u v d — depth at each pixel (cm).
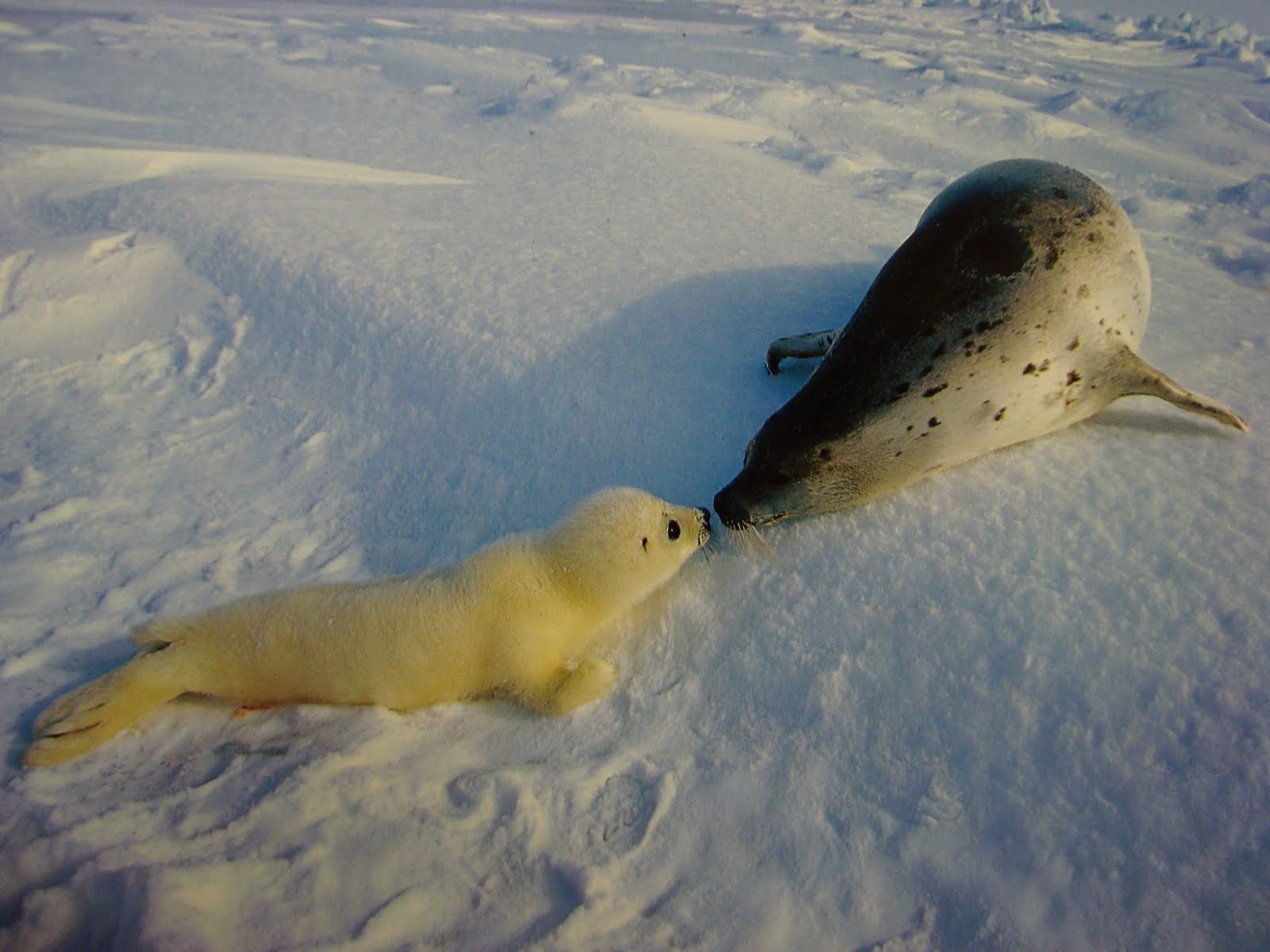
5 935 162
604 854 184
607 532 233
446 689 223
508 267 401
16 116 755
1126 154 718
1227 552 210
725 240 430
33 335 401
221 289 421
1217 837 163
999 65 1221
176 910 160
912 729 198
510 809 191
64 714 203
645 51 1327
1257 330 324
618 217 474
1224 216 542
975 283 242
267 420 350
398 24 1623
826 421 243
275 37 1381
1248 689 181
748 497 249
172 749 208
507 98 858
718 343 332
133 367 385
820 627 224
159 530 287
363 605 220
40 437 340
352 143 710
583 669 222
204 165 588
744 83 996
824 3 2397
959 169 690
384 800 192
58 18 1555
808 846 183
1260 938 150
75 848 175
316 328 381
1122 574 209
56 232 487
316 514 298
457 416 322
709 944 167
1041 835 173
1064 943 158
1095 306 242
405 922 168
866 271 386
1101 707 186
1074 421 259
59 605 248
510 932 167
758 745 205
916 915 169
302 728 214
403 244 430
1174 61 1369
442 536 282
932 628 212
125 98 902
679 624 241
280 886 172
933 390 239
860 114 851
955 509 239
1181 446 248
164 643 219
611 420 304
